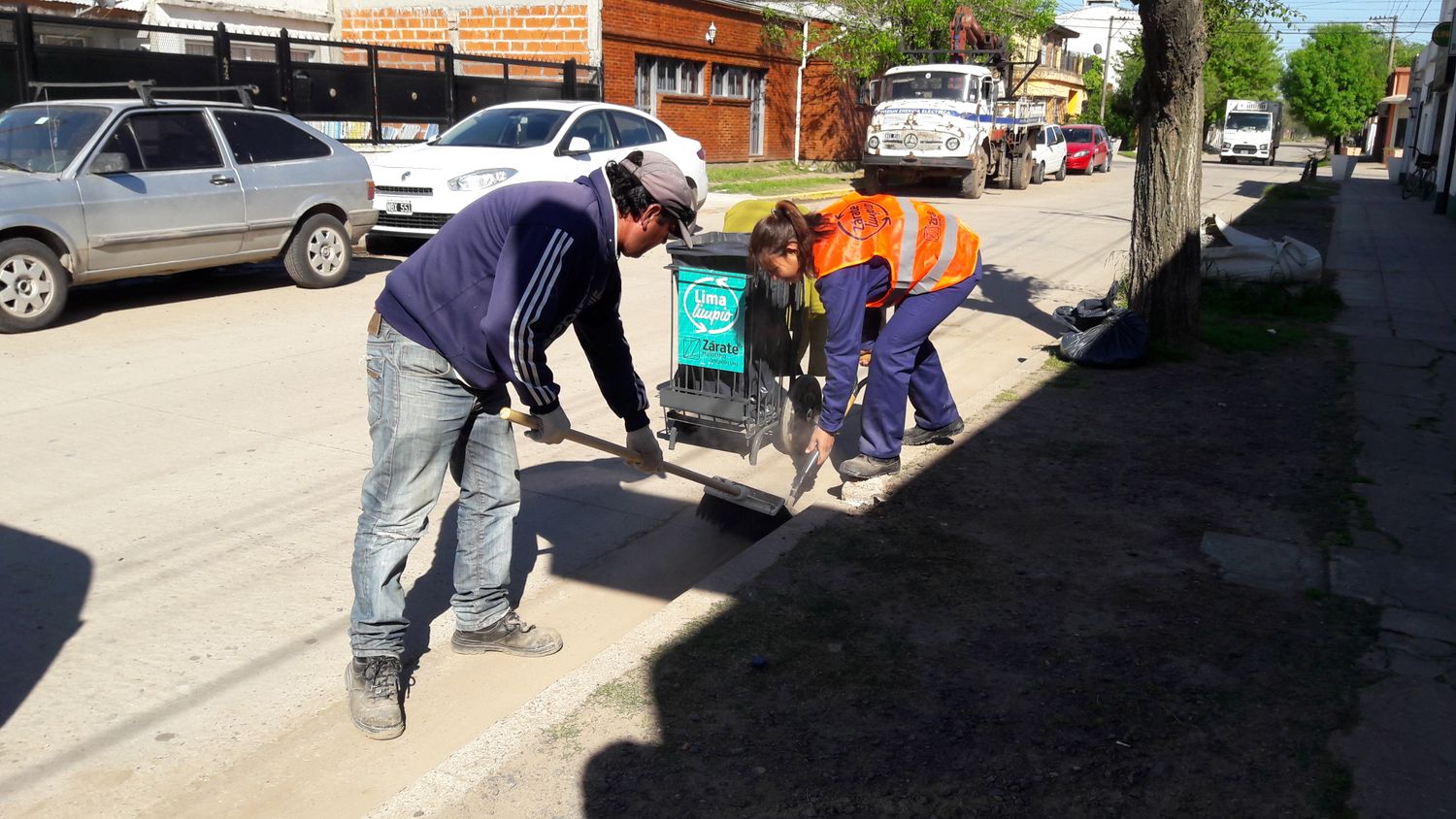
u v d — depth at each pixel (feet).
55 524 14.98
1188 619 11.81
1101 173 116.67
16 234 26.11
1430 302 32.48
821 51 86.43
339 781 9.72
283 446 18.35
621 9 64.75
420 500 10.30
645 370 24.47
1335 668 10.76
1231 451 17.65
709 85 76.28
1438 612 11.98
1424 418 19.65
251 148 30.99
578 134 40.52
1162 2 22.81
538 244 9.40
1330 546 13.78
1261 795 8.79
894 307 15.88
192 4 55.36
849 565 13.12
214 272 35.96
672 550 14.97
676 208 10.05
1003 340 27.61
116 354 24.39
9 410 20.04
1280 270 33.27
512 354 9.41
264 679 11.35
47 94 37.99
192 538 14.66
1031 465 16.85
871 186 75.72
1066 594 12.42
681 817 8.52
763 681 10.49
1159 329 24.89
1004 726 9.78
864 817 8.54
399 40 66.49
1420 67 101.71
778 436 15.92
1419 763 9.20
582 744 9.46
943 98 72.90
